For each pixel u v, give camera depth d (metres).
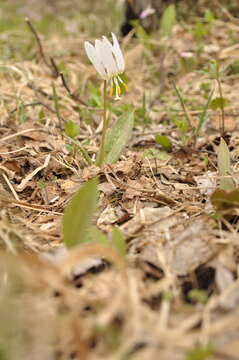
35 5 2.28
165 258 0.67
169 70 1.31
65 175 0.88
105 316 0.58
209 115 1.05
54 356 0.59
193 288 0.65
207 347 0.56
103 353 0.58
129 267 0.66
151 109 1.13
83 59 1.40
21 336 0.59
